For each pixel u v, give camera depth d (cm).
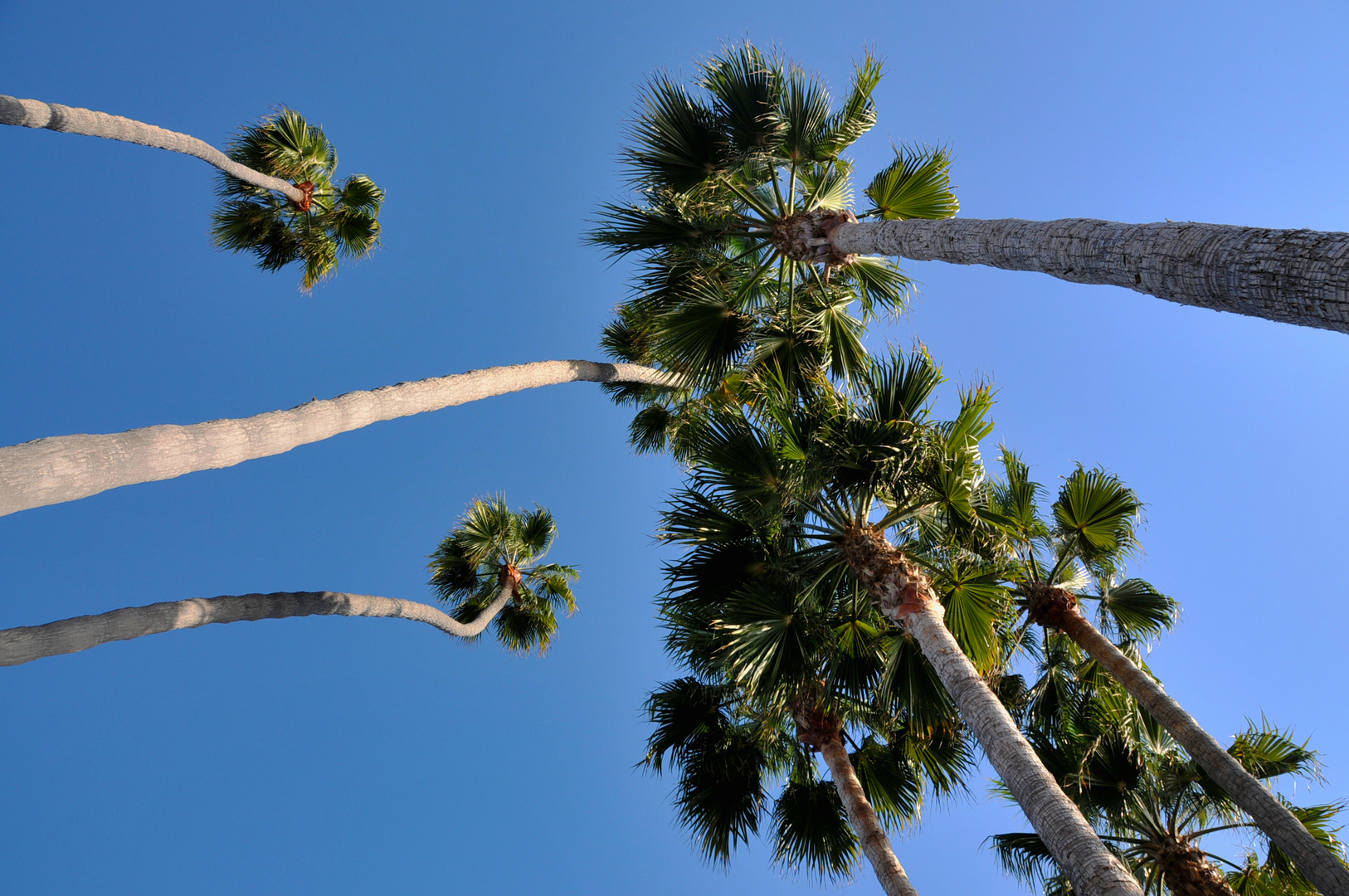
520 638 1316
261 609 639
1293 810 827
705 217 847
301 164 1198
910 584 634
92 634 494
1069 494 875
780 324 853
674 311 831
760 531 736
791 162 832
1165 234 359
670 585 716
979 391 696
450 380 649
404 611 823
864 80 823
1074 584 941
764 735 816
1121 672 805
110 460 312
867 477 681
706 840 805
